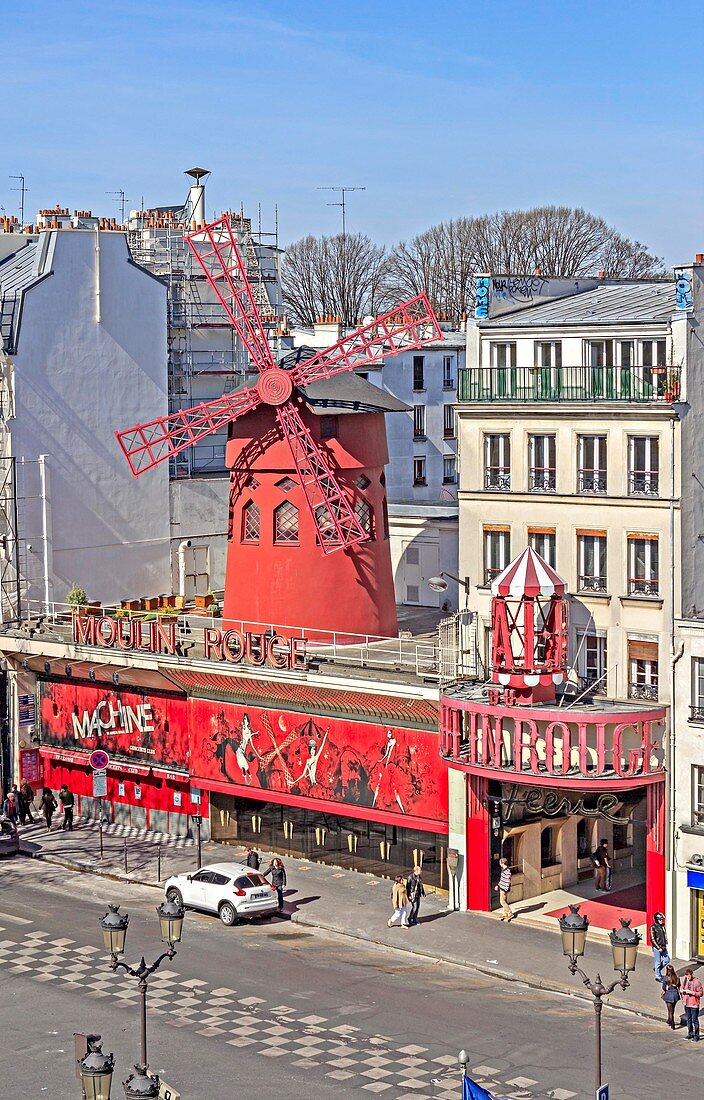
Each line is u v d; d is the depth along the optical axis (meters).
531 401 49.28
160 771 60.19
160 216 83.69
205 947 47.88
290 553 58.44
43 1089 37.72
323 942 48.47
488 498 50.69
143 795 61.31
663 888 46.91
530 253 127.50
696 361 46.75
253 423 59.12
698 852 45.97
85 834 60.62
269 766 56.38
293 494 58.41
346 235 133.75
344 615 58.34
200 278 74.56
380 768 53.00
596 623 48.34
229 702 57.44
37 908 51.84
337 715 54.03
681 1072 38.44
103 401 67.50
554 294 55.72
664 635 46.78
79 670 62.03
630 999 43.09
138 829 61.34
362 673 52.84
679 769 46.34
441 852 52.34
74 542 66.69
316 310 132.38
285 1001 43.28
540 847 52.47
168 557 70.25
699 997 40.78
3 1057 39.62
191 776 59.06
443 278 128.50
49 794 61.75
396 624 60.56
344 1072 38.34
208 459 73.69
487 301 52.66
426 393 80.81
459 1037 40.62
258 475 59.03
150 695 60.34
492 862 50.66
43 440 65.38
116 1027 41.53
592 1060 39.12
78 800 63.88
